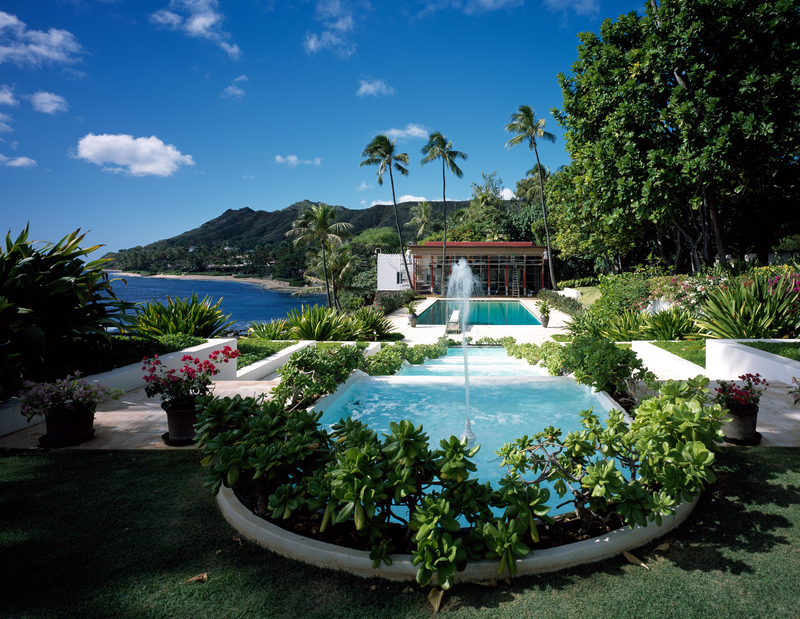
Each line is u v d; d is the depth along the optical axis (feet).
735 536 9.27
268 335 40.98
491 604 7.51
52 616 7.17
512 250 120.67
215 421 10.97
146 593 7.71
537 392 22.68
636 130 42.73
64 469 12.57
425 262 125.90
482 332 57.98
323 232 106.83
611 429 10.44
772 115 36.65
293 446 9.73
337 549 8.45
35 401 13.88
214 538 9.31
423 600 7.61
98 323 22.52
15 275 19.67
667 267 58.80
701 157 36.65
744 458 12.85
